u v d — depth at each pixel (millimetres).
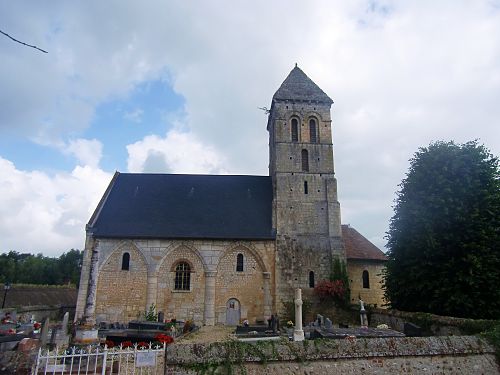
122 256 28172
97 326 24297
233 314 27797
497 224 20328
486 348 10906
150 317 26531
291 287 28484
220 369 9422
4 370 11086
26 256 92375
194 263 28516
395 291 23422
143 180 33938
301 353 9930
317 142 32875
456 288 19406
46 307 30156
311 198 31141
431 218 21328
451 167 22109
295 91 34062
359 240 33594
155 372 10102
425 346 10625
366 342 10461
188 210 31141
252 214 31203
